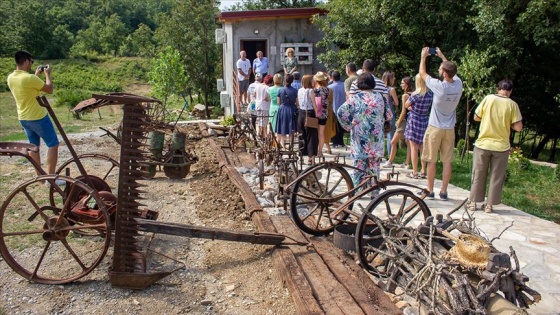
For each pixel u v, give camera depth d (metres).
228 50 17.05
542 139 21.31
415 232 4.26
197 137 13.22
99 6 90.81
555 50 15.23
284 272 4.70
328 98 9.23
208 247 5.64
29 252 5.36
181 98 29.36
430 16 13.30
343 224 5.57
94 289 4.58
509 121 6.43
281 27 16.59
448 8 13.44
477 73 11.80
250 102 12.12
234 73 16.73
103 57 58.84
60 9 85.62
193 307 4.32
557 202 8.39
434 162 7.11
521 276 3.62
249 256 5.38
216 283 4.79
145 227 4.86
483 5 12.41
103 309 4.23
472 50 12.59
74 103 27.50
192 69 25.45
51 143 7.74
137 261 4.77
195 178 8.84
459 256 3.79
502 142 6.48
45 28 57.84
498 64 13.48
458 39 13.75
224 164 9.13
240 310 4.29
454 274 3.62
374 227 5.05
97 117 21.25
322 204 5.60
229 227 6.26
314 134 9.12
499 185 6.67
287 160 7.10
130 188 4.43
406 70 14.17
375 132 5.88
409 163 9.84
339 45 15.82
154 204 7.23
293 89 9.67
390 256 4.30
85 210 5.24
